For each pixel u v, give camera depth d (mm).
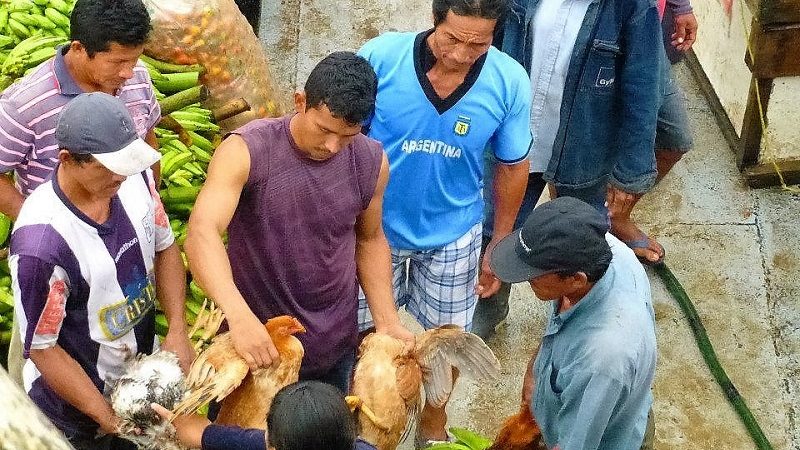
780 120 5043
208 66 4273
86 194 2441
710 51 5531
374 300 2988
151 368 2322
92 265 2498
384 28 6340
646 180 4281
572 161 4105
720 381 4270
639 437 2914
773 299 4676
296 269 2832
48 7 4094
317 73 2475
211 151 4207
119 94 3115
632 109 3965
